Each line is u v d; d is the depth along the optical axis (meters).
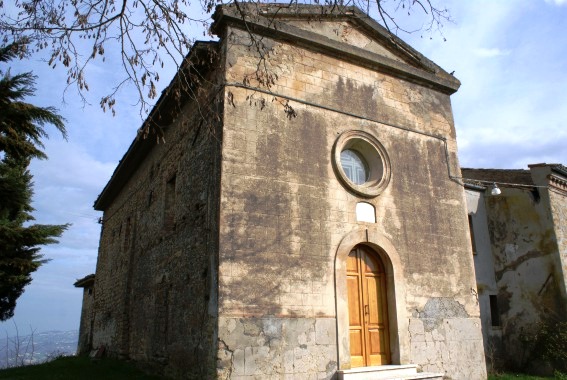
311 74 10.01
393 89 11.19
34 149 9.19
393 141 10.70
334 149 9.69
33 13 5.14
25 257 11.60
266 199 8.63
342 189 9.55
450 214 10.99
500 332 14.55
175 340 9.50
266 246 8.37
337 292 8.79
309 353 8.21
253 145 8.81
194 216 9.45
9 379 11.09
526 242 14.82
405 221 10.20
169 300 10.35
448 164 11.45
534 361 13.61
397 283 9.63
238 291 7.88
